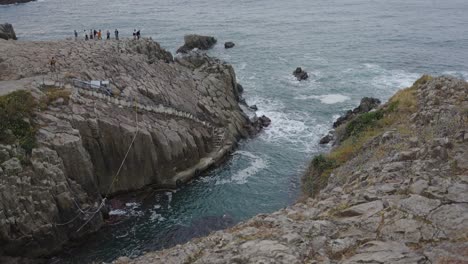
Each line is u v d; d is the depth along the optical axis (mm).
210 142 46781
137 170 39406
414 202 15594
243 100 61031
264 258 13883
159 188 40406
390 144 25953
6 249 29719
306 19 115188
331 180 28062
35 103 36094
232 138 48875
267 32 100938
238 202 38000
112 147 38188
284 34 98875
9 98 34438
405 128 28828
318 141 49375
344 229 15234
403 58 79688
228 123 50625
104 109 39531
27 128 33406
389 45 88688
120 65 50688
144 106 42719
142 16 118688
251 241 15711
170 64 59562
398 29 102312
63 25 105312
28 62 46938
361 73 72062
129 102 42000
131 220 35750
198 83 56156
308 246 14336
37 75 43969
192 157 43281
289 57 81562
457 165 18031
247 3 140875
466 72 71500
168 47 88812
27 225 30219
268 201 37906
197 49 81312
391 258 12695
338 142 43188
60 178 32781
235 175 42781
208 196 39188
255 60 80062
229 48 87750
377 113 37719
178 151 41594
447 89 32750
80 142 35094
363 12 124188
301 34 98750
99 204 35531
